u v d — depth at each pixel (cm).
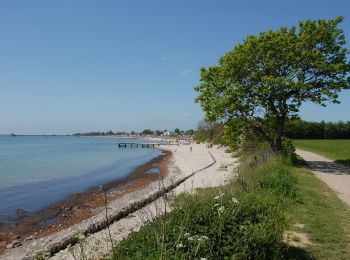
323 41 2612
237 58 2641
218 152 6656
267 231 739
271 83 2488
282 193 1346
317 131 8962
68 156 6950
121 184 3086
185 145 11769
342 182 1902
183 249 605
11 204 2228
